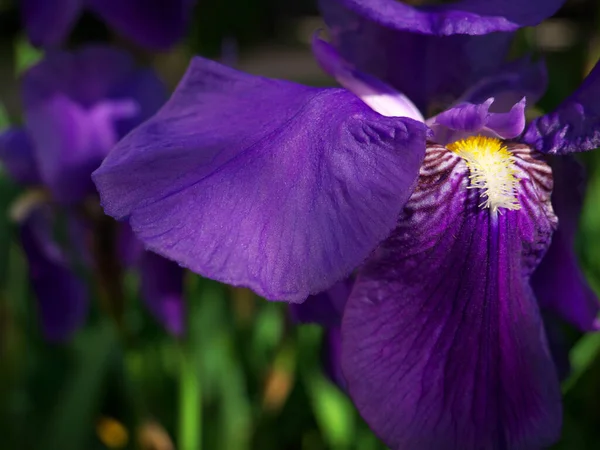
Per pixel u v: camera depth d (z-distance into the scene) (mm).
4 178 398
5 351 404
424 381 216
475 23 224
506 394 218
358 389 219
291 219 200
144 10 346
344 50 250
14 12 1164
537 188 229
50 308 387
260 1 1237
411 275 219
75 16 347
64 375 445
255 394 426
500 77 246
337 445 370
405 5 233
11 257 423
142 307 437
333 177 204
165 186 203
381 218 201
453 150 233
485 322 218
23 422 419
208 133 212
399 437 215
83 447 393
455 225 222
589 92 223
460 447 214
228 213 200
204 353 376
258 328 429
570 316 255
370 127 209
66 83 339
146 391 411
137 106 346
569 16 706
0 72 961
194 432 358
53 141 338
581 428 387
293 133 209
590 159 424
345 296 249
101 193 204
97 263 348
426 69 249
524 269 226
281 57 1143
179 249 197
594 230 410
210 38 801
